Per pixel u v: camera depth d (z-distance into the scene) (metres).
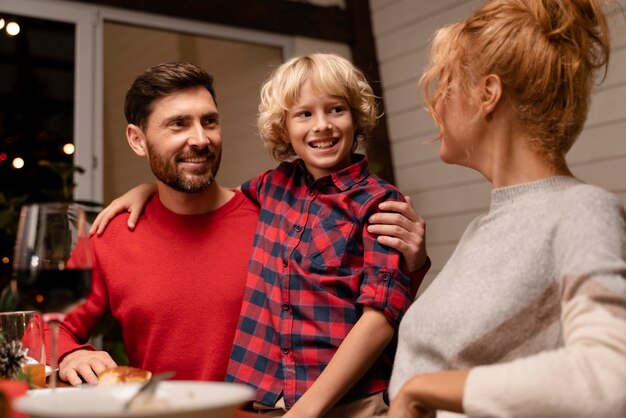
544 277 0.83
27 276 0.91
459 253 1.00
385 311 1.33
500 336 0.85
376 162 4.29
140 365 1.67
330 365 1.30
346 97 1.58
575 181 0.89
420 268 1.45
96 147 3.42
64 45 3.46
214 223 1.69
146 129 1.65
